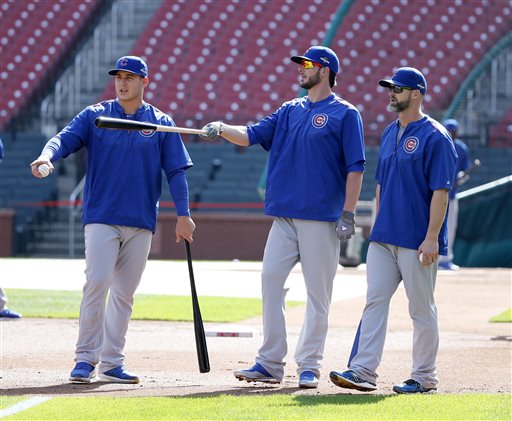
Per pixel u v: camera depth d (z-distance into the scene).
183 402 16.36
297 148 19.14
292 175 19.19
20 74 83.38
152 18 85.00
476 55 81.25
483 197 60.22
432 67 80.31
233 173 70.19
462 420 14.75
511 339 27.14
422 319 18.31
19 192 71.56
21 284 42.62
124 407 15.77
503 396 17.27
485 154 69.00
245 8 84.31
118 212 19.34
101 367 19.34
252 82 80.19
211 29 83.56
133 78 19.45
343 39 81.50
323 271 19.12
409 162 18.19
